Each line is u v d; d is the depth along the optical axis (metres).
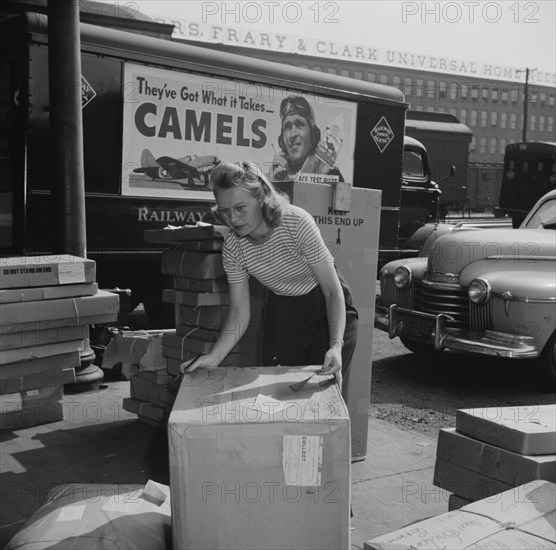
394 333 5.84
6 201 5.30
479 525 1.96
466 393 5.34
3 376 3.59
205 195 6.07
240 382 2.33
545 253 5.52
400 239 10.81
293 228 2.50
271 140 6.48
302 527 1.96
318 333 2.74
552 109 62.72
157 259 5.83
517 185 19.25
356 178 7.34
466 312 5.53
